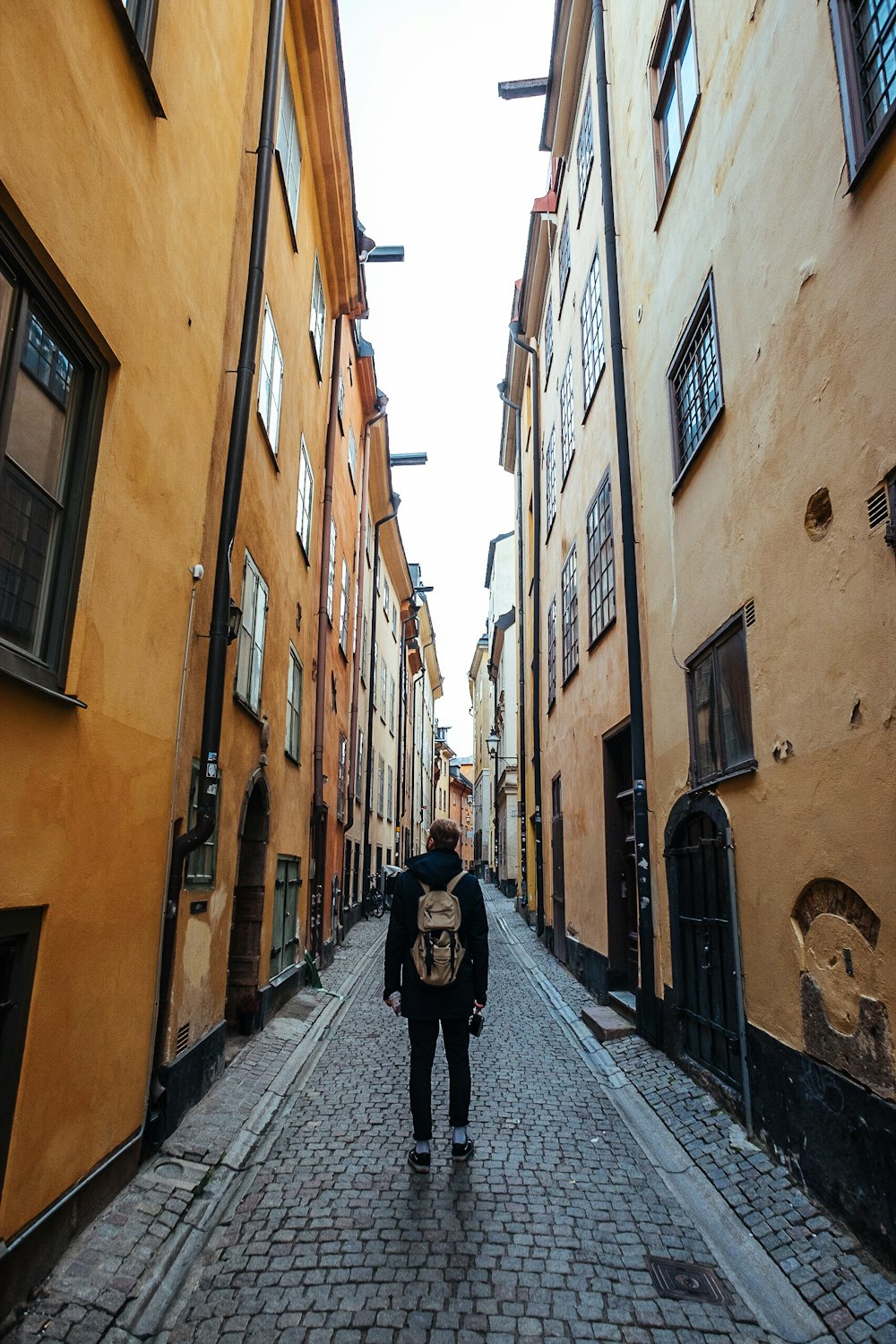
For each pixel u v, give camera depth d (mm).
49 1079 3234
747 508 4934
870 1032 3383
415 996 4512
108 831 3828
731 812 5141
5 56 2770
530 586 18828
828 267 3887
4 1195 2887
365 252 13586
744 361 5020
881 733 3355
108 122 3662
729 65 5344
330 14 9094
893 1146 3158
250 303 6375
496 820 34562
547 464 15516
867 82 3646
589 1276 3363
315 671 11625
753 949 4703
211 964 5766
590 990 9555
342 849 15578
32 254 3045
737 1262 3504
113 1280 3213
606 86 9344
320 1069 6691
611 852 8914
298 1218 3863
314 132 10148
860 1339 2869
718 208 5566
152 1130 4371
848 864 3605
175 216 4645
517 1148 4789
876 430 3420
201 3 5148
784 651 4344
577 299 11828
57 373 3410
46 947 3203
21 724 3002
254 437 7145
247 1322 3025
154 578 4426
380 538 23094
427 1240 3635
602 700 9320
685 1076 5852
